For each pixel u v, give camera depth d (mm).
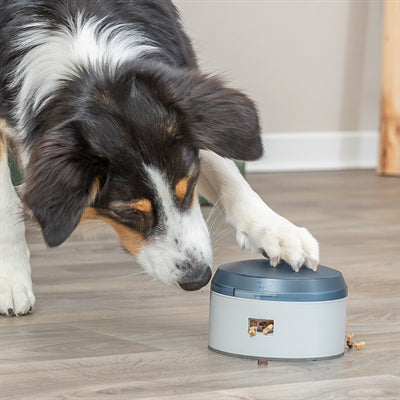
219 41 6352
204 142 2506
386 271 3633
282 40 6500
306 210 5066
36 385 2268
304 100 6648
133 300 3131
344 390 2234
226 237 4227
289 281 2443
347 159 6820
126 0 2875
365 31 6703
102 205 2533
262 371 2373
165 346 2602
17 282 2955
